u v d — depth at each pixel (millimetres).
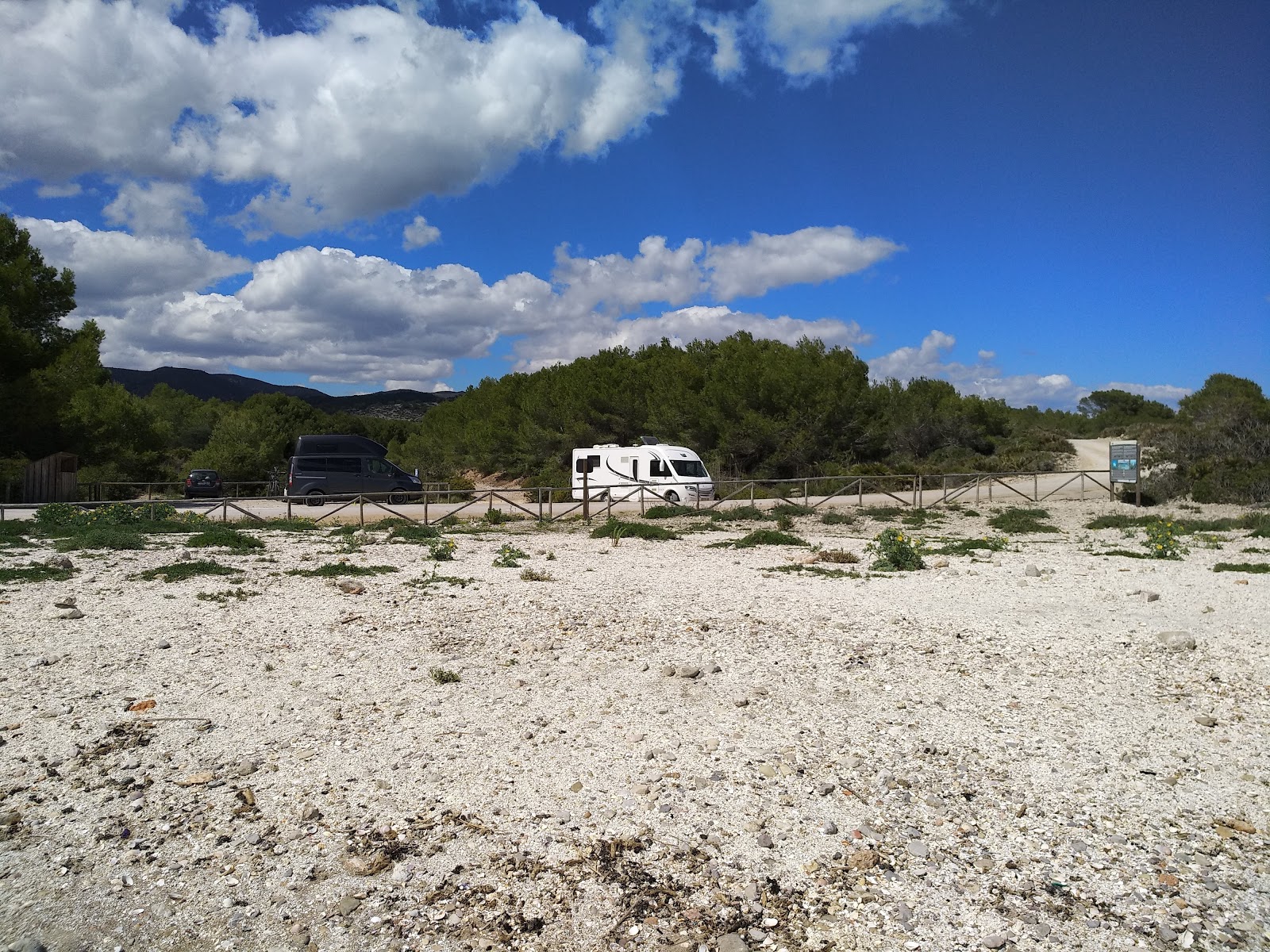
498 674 6281
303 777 4344
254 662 6602
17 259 28797
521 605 9109
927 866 3500
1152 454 30297
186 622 8062
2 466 27234
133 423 38750
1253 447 25828
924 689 5926
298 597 9547
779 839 3717
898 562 12406
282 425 67250
